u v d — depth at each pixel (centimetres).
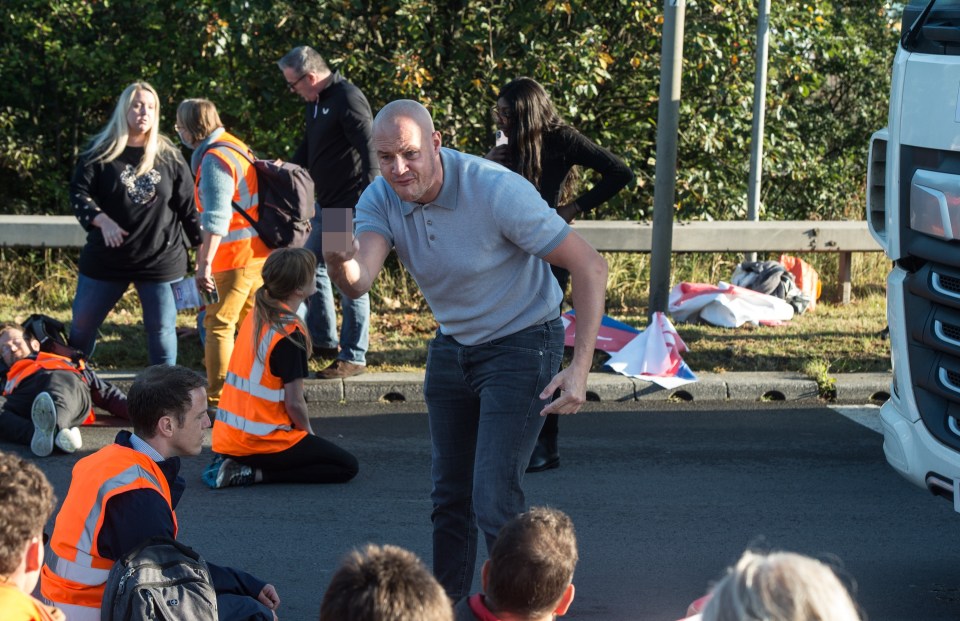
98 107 1441
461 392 408
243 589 393
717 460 646
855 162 1684
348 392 763
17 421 646
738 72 1242
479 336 395
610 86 1270
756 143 1145
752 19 1237
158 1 1280
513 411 390
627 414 738
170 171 702
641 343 805
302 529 540
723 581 185
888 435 472
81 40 1361
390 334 909
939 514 567
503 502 387
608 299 1049
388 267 1072
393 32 1181
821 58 1477
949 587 478
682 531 539
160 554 335
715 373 802
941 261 430
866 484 609
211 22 1139
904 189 453
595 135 1284
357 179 794
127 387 754
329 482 607
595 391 768
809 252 1055
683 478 615
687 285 973
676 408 753
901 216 456
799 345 869
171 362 725
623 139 1297
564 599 291
